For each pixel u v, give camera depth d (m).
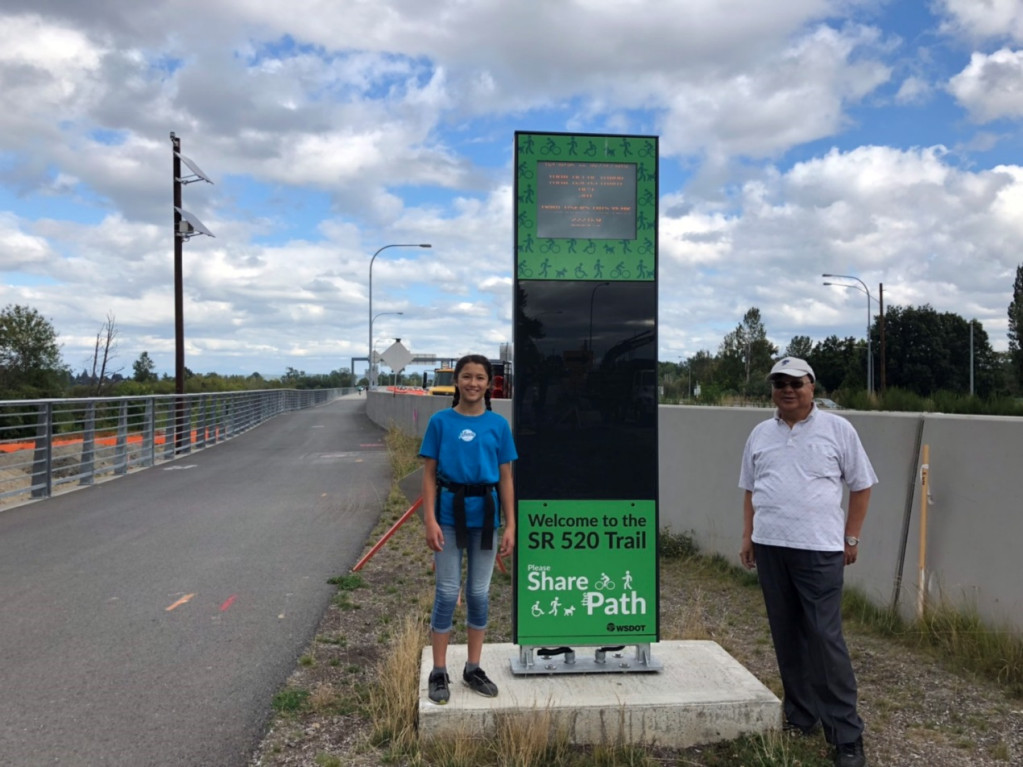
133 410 25.77
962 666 4.94
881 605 5.84
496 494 4.19
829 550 3.93
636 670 4.54
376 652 5.48
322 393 67.62
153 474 16.36
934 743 4.04
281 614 6.34
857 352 69.31
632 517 4.52
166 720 4.35
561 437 4.50
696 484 8.38
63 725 4.27
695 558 8.05
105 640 5.69
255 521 10.54
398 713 4.24
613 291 4.53
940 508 5.43
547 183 4.51
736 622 6.12
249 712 4.46
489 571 4.20
